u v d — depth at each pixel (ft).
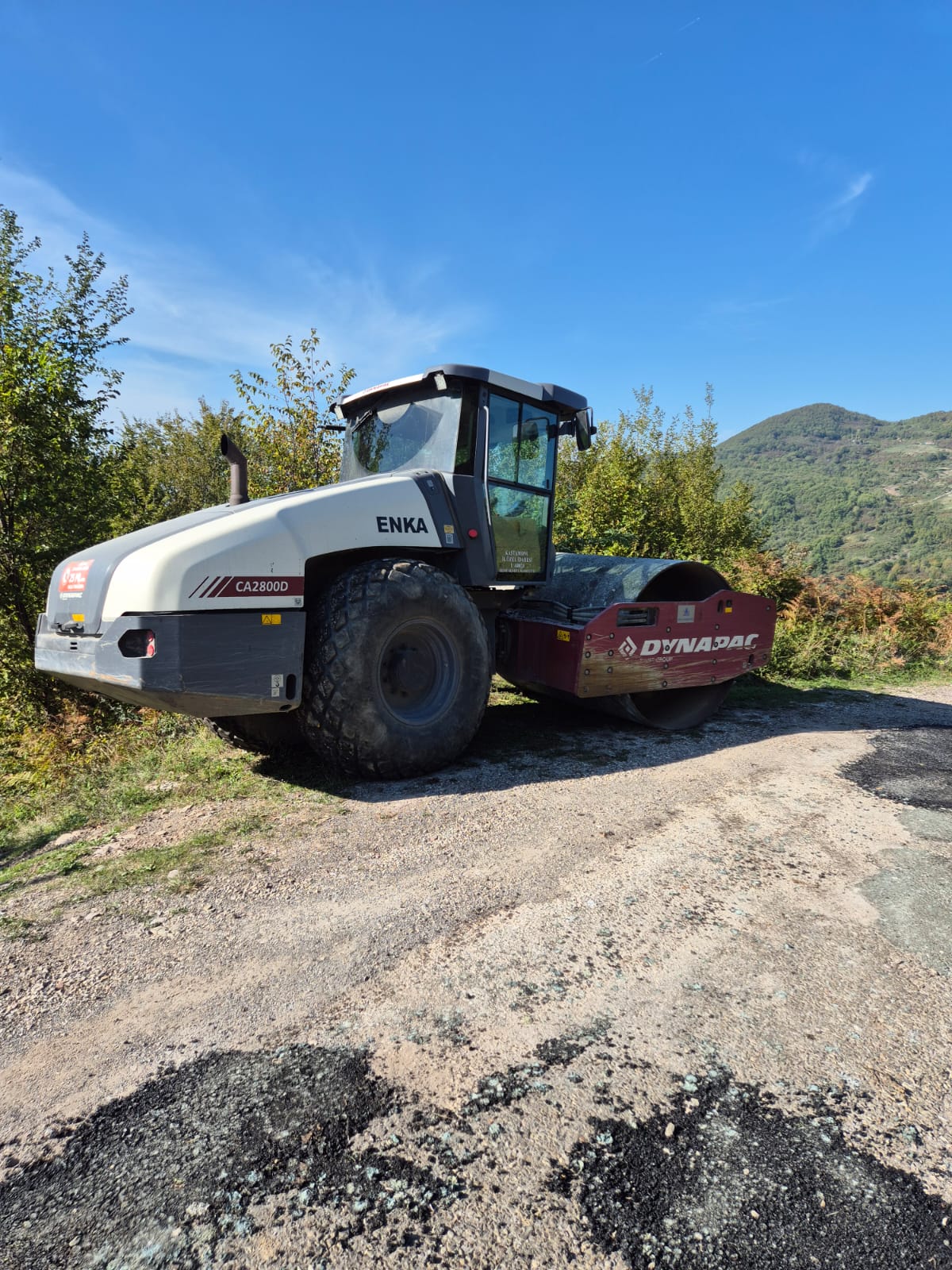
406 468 16.34
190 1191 4.99
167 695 11.35
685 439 61.16
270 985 7.36
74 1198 4.94
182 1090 5.92
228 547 11.89
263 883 9.66
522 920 8.72
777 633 29.96
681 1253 4.56
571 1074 6.11
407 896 9.29
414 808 12.45
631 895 9.42
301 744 15.46
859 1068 6.25
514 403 16.58
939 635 35.37
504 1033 6.63
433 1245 4.58
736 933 8.49
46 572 31.40
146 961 7.80
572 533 40.98
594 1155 5.28
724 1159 5.28
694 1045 6.51
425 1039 6.54
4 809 13.20
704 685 19.38
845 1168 5.23
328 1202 4.89
